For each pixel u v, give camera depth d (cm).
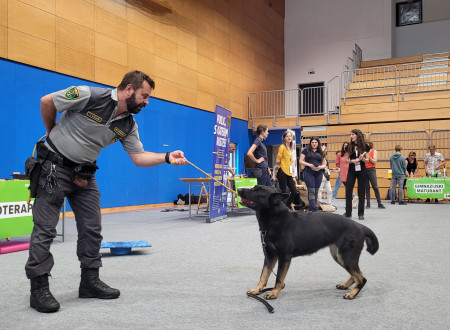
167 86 1223
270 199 273
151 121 1158
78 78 939
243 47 1650
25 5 823
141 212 1006
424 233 594
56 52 887
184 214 948
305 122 1596
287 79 1983
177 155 304
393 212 925
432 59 1731
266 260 291
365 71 1798
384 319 239
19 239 575
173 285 318
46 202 264
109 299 282
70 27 920
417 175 1293
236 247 492
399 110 1461
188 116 1316
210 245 506
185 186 1312
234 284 321
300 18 1969
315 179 812
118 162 1051
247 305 267
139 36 1120
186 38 1313
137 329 224
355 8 1880
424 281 328
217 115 782
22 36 816
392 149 1464
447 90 1411
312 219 283
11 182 486
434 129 1414
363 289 306
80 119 262
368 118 1502
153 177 1172
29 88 831
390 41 1833
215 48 1466
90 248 285
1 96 779
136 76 262
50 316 247
